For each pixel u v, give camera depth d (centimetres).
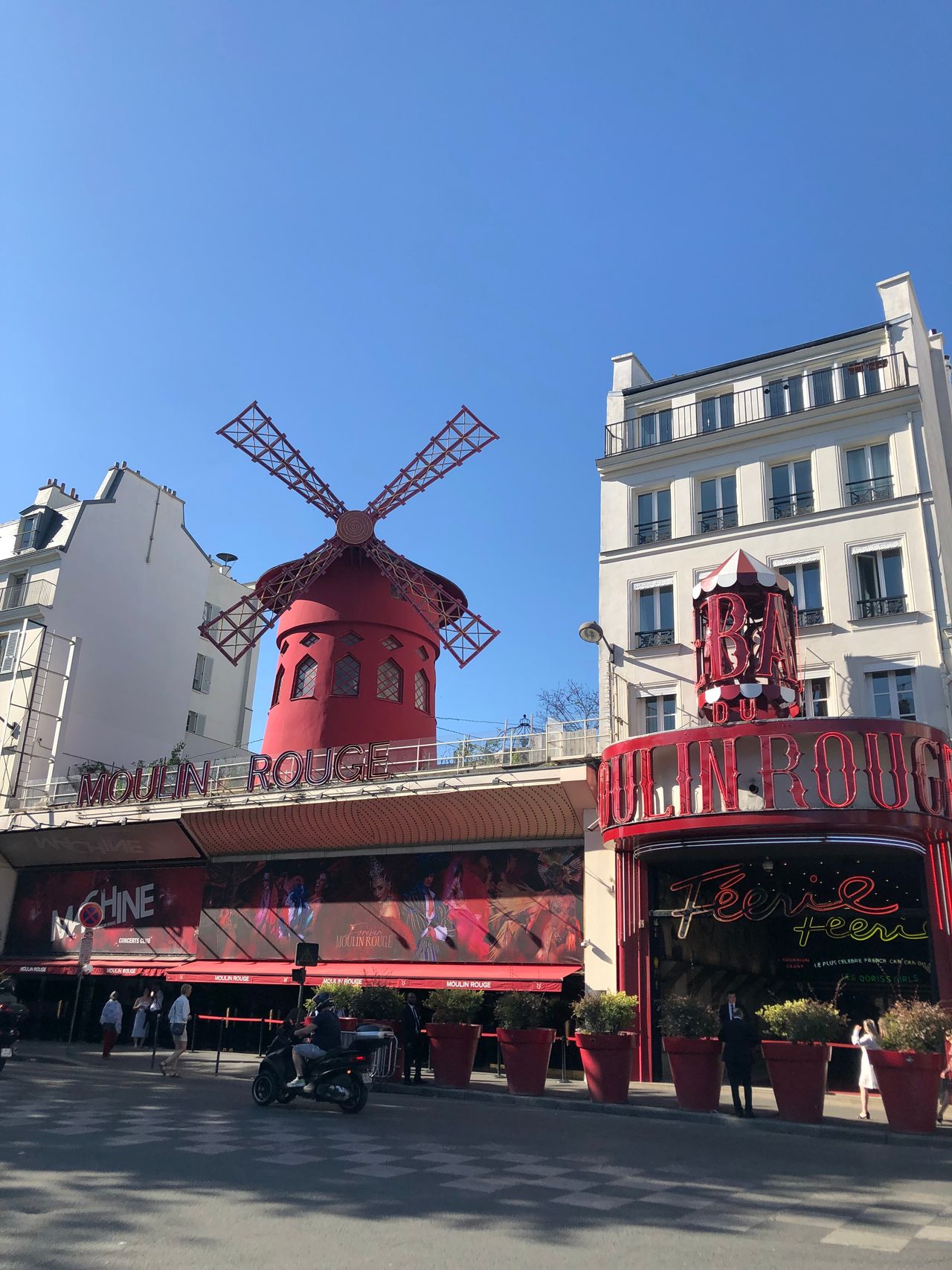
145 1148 760
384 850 1864
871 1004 1669
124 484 2847
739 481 1683
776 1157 809
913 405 1552
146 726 2777
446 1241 511
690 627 1645
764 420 1670
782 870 1588
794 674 1427
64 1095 1111
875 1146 910
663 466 1772
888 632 1480
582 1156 780
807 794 1329
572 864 1647
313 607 2292
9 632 2603
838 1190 668
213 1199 591
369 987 1388
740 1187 667
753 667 1407
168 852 2134
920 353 1648
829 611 1536
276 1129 873
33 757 2420
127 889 2206
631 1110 1125
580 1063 1552
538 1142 851
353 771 1859
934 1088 965
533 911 1658
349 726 2164
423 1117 1005
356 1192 618
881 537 1526
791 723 1328
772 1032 1073
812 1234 541
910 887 1596
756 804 1355
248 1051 1916
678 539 1702
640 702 1664
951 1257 498
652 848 1445
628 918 1534
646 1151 819
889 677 1471
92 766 2342
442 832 1784
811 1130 990
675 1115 1091
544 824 1677
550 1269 467
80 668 2588
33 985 2303
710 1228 550
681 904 1605
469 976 1634
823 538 1574
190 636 3003
